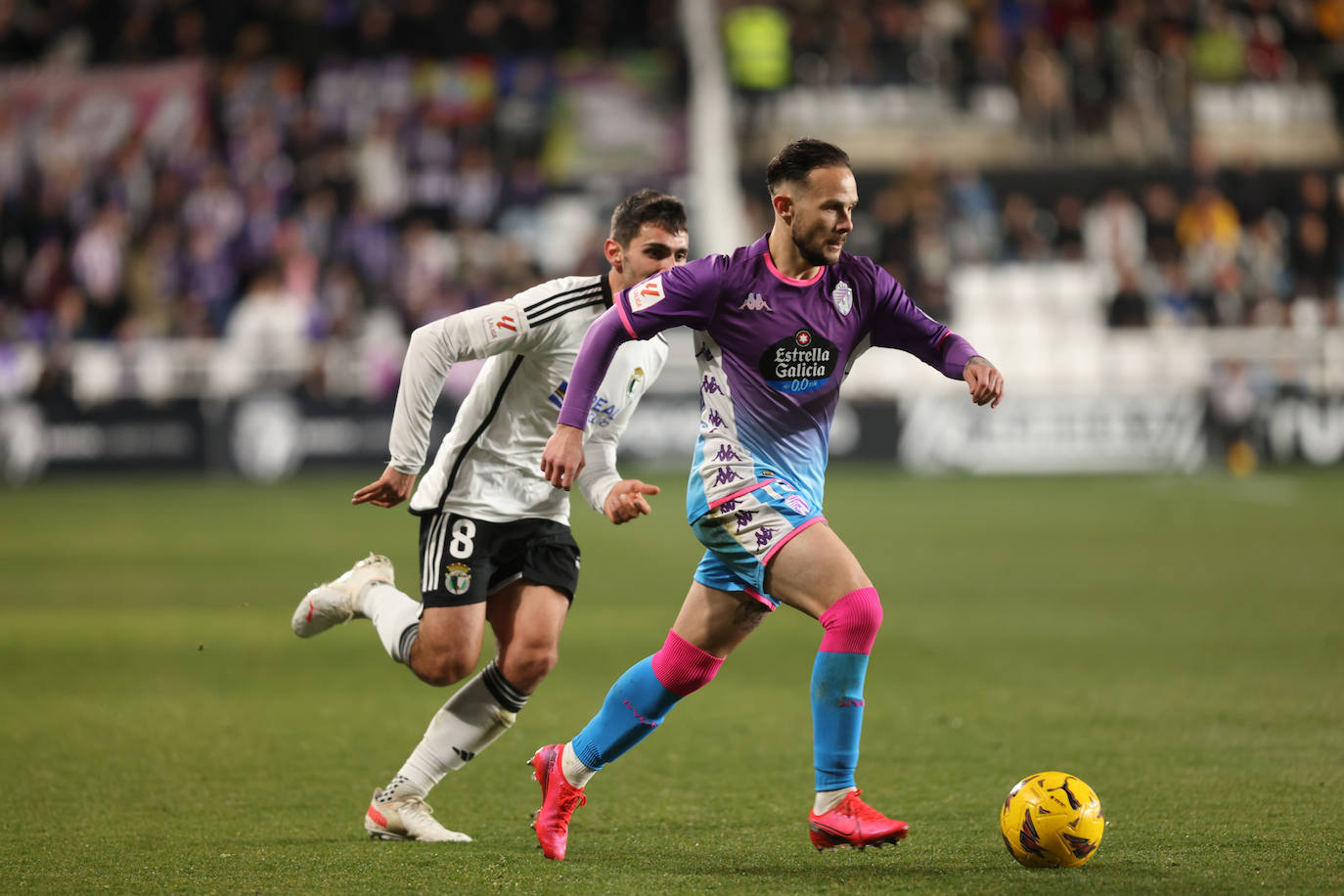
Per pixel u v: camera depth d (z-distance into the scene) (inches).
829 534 631.2
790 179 625.9
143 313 3125.0
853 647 615.8
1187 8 3681.1
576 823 725.3
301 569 1729.8
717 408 652.1
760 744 917.2
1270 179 3503.9
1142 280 3267.7
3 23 3617.1
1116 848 646.5
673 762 868.0
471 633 693.9
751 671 1184.8
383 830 689.6
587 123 3444.9
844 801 615.2
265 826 715.4
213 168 3257.9
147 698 1072.2
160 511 2368.4
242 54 3521.2
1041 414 2918.3
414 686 1128.8
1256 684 1094.4
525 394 704.4
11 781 816.9
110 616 1449.3
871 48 3614.7
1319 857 626.5
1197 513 2266.2
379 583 741.9
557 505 719.1
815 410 653.3
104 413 2888.8
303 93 3474.4
